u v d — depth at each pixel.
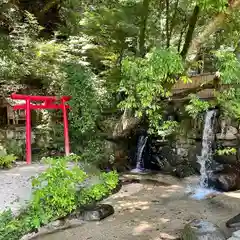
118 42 8.29
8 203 4.42
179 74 5.11
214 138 7.25
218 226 4.01
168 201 5.59
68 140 7.77
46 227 4.08
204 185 6.68
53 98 7.67
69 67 8.08
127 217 4.70
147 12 7.26
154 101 5.55
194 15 5.83
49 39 10.71
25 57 9.00
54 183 4.48
